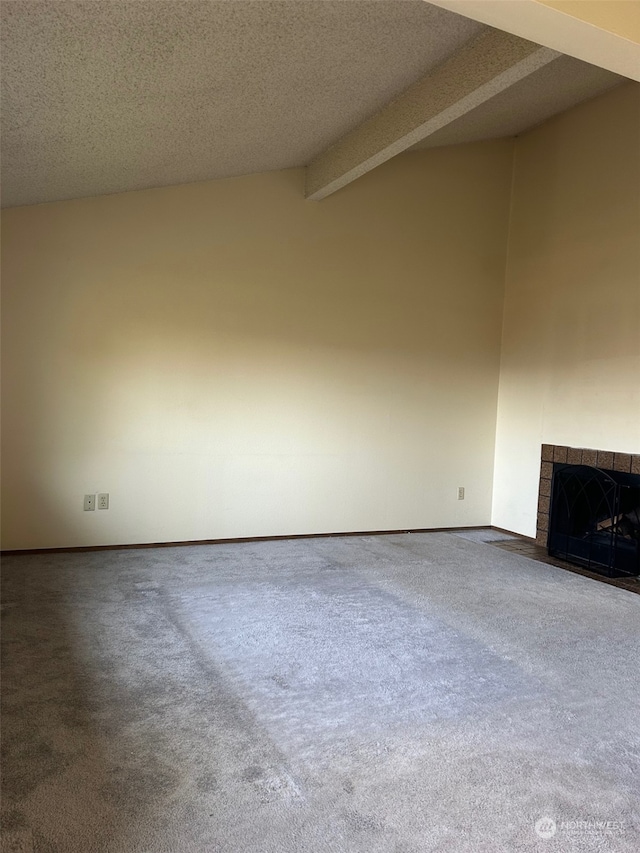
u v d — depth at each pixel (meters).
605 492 4.25
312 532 4.84
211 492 4.47
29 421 3.95
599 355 4.55
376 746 1.98
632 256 4.32
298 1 2.12
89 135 2.88
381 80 3.21
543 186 5.09
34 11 1.82
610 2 1.90
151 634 2.78
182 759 1.87
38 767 1.79
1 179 3.23
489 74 2.92
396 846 1.54
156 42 2.15
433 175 5.13
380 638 2.86
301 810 1.66
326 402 4.82
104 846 1.50
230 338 4.47
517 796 1.76
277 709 2.19
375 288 4.96
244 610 3.14
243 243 4.49
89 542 4.15
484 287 5.40
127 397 4.19
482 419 5.46
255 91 2.88
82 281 4.04
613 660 2.74
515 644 2.87
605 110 4.51
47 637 2.70
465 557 4.45
